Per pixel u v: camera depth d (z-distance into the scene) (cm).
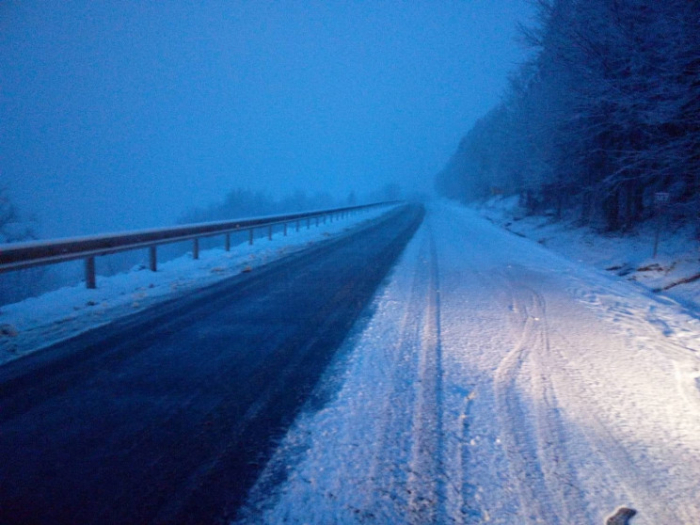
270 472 368
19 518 314
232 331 759
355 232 2928
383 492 346
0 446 407
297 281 1212
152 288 1123
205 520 313
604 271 1653
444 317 863
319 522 312
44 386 539
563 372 602
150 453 395
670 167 1603
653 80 1445
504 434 437
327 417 461
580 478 371
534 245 2330
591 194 2578
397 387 538
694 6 1359
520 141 3281
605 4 1622
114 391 525
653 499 348
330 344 692
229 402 495
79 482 355
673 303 1121
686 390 557
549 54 2031
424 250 1966
